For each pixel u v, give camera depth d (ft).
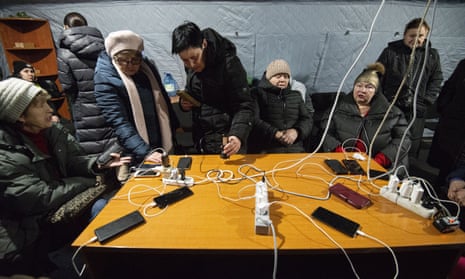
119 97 4.46
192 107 4.83
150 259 3.57
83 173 4.25
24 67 6.73
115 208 2.89
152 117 4.93
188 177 3.55
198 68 4.04
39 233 3.29
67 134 4.30
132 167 4.03
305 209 2.84
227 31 8.41
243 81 4.30
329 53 8.78
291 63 8.91
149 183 3.43
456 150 4.77
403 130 5.30
